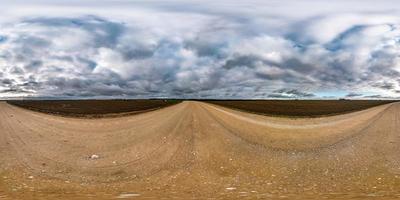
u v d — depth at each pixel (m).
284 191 11.30
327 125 22.80
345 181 12.55
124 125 23.03
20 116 27.38
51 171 13.48
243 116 27.12
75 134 19.88
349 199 10.19
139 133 19.97
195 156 15.35
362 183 12.29
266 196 10.64
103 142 17.98
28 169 13.62
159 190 11.38
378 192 11.07
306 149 16.53
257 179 12.80
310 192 11.15
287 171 13.72
